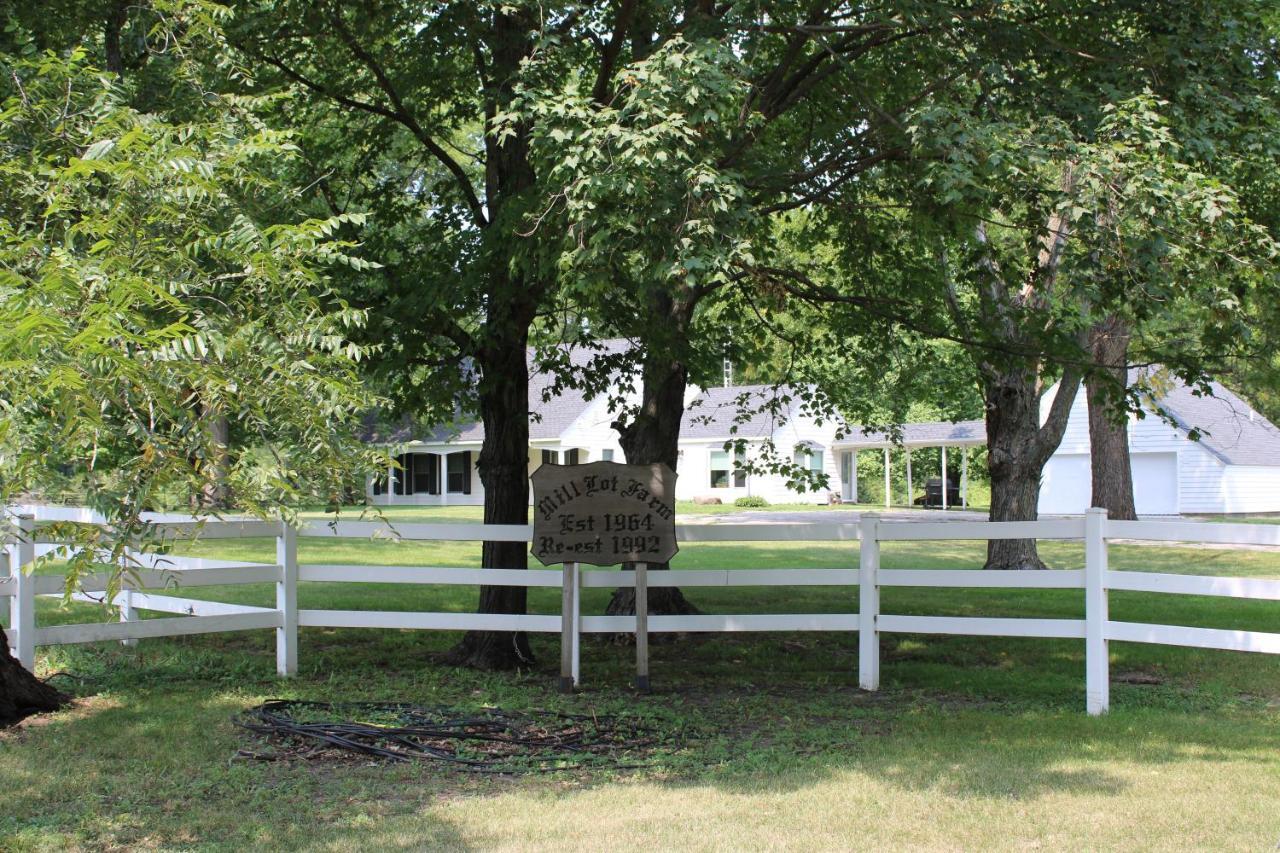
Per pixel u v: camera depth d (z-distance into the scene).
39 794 5.42
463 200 10.47
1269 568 20.67
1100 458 27.45
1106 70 8.59
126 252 4.18
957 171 7.20
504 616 8.81
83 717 7.06
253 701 7.64
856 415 15.34
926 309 11.04
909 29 8.79
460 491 44.34
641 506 8.72
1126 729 7.23
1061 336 10.06
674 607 12.27
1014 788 5.72
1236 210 7.33
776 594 15.98
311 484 4.29
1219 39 8.31
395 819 5.12
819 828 5.00
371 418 20.36
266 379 4.15
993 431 17.62
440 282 8.54
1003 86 8.68
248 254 4.47
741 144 8.34
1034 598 15.63
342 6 9.60
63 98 5.54
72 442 3.55
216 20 7.00
